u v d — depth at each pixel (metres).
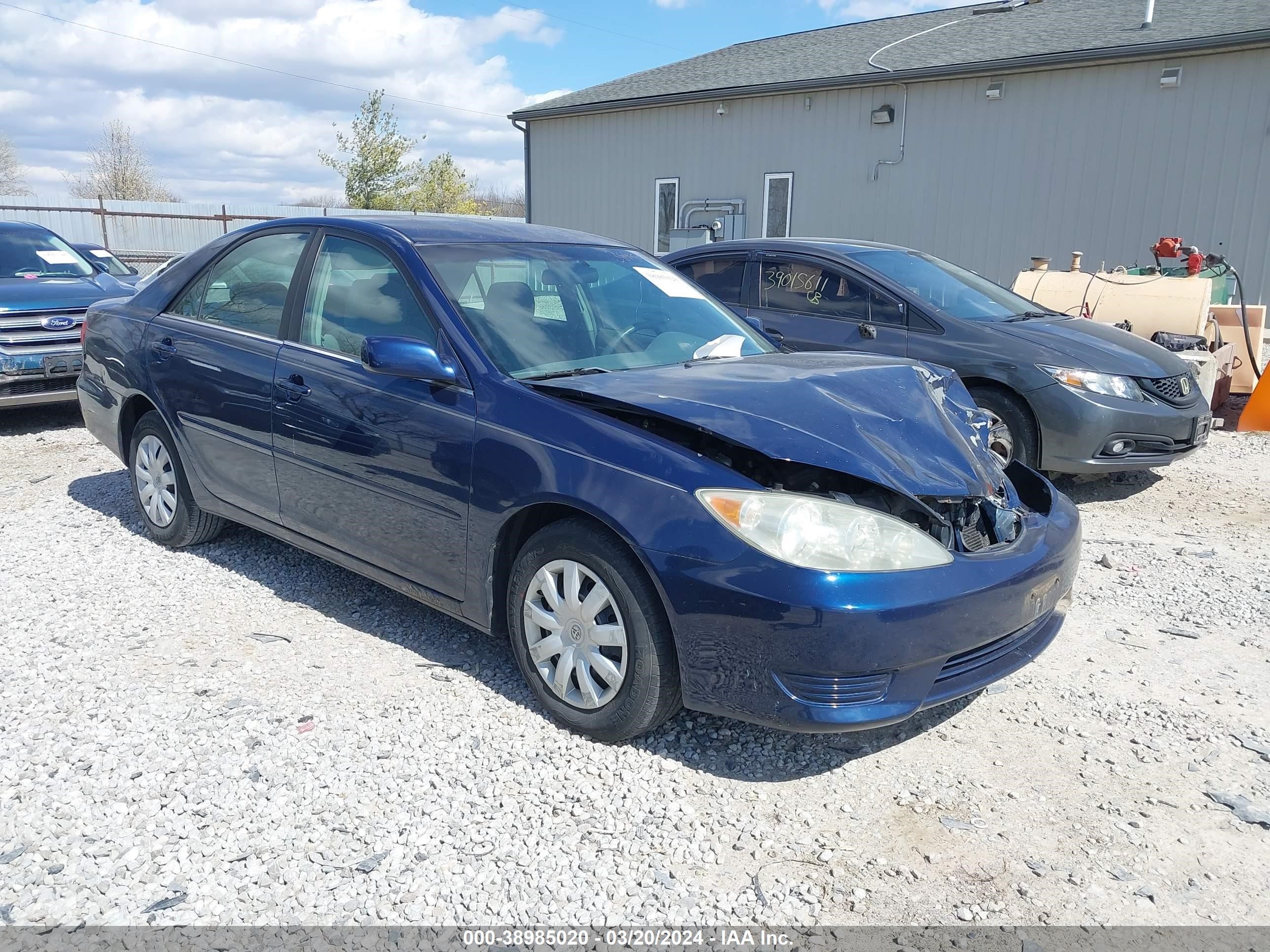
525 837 2.63
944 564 2.80
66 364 7.66
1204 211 12.22
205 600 4.20
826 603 2.62
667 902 2.39
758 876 2.51
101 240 28.14
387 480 3.55
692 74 18.36
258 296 4.33
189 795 2.76
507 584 3.36
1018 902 2.43
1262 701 3.52
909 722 3.33
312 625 3.96
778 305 7.15
